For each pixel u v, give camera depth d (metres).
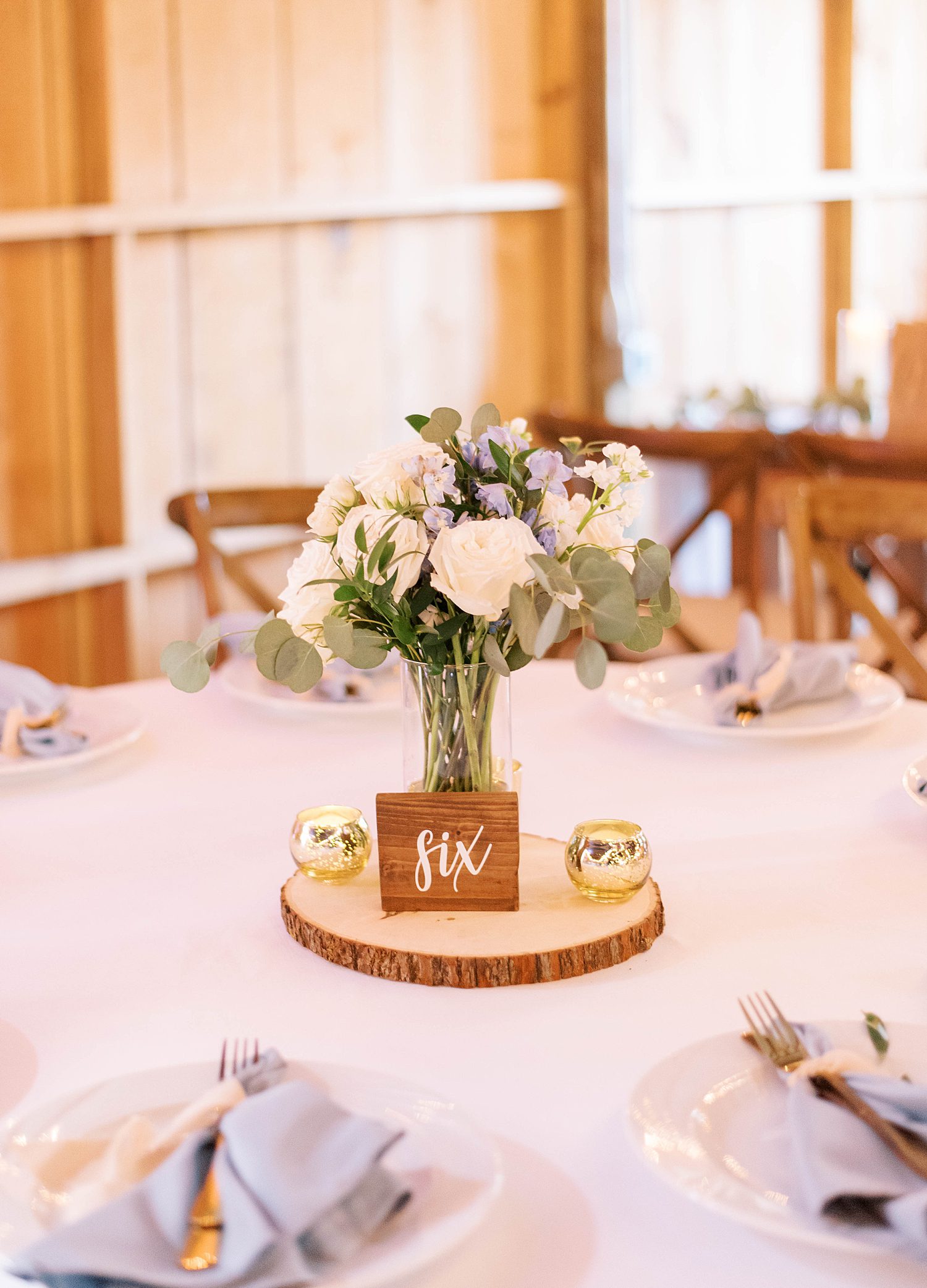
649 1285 0.60
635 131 4.86
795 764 1.32
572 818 1.17
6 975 0.90
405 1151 0.62
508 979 0.87
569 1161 0.69
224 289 3.36
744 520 2.64
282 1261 0.56
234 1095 0.67
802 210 5.11
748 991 0.86
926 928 0.95
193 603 3.45
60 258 3.05
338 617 0.92
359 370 3.64
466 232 3.76
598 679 0.86
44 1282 0.55
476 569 0.84
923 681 1.75
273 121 3.35
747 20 4.95
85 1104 0.69
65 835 1.17
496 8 3.68
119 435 3.17
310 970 0.90
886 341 5.04
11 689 1.40
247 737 1.44
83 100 3.03
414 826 0.94
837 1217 0.60
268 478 3.54
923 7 5.12
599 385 4.11
